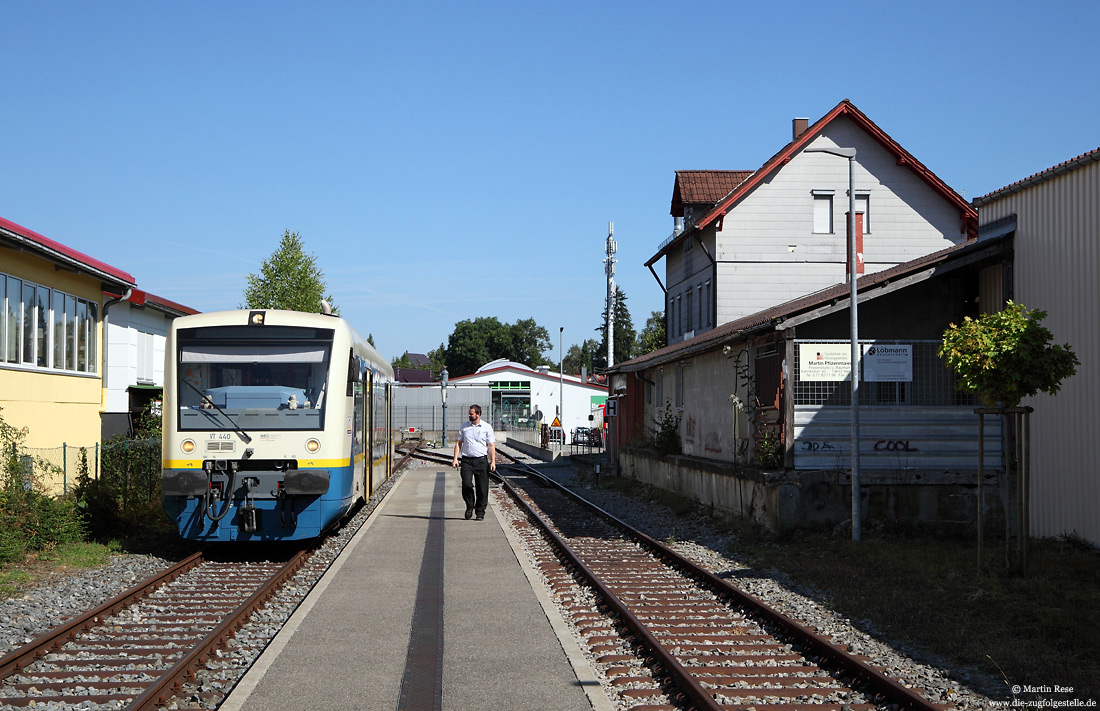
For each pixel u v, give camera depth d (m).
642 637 7.81
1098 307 12.42
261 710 6.07
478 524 16.11
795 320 14.22
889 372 14.41
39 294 15.81
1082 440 12.73
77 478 14.84
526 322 146.50
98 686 6.72
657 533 16.02
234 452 12.45
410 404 75.31
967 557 11.88
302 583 11.12
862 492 14.14
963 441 14.46
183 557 12.98
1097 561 11.41
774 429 15.14
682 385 22.27
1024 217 14.16
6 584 10.27
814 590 10.55
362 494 16.34
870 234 29.00
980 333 10.61
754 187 29.02
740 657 7.47
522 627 8.45
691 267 32.19
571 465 36.28
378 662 7.24
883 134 28.70
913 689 6.73
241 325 12.90
